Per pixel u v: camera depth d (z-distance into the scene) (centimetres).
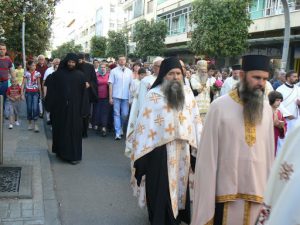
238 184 347
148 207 479
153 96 482
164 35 3719
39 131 1085
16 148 871
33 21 1152
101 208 566
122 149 954
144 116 481
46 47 2697
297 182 177
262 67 340
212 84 966
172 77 482
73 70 803
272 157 358
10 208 530
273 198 197
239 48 2317
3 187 595
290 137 192
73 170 752
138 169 479
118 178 713
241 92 347
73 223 510
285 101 800
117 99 1061
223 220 349
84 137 1078
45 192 609
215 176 347
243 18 2289
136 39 3756
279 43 2434
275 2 2505
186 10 3881
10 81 1123
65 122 789
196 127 491
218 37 2286
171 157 470
